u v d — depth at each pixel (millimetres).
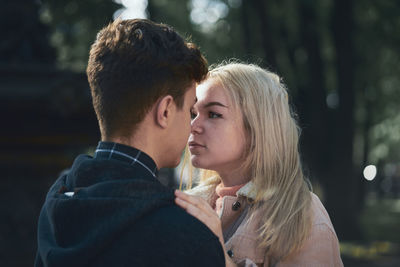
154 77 1262
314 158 13039
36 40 6844
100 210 1150
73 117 6184
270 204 1722
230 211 1803
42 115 6133
